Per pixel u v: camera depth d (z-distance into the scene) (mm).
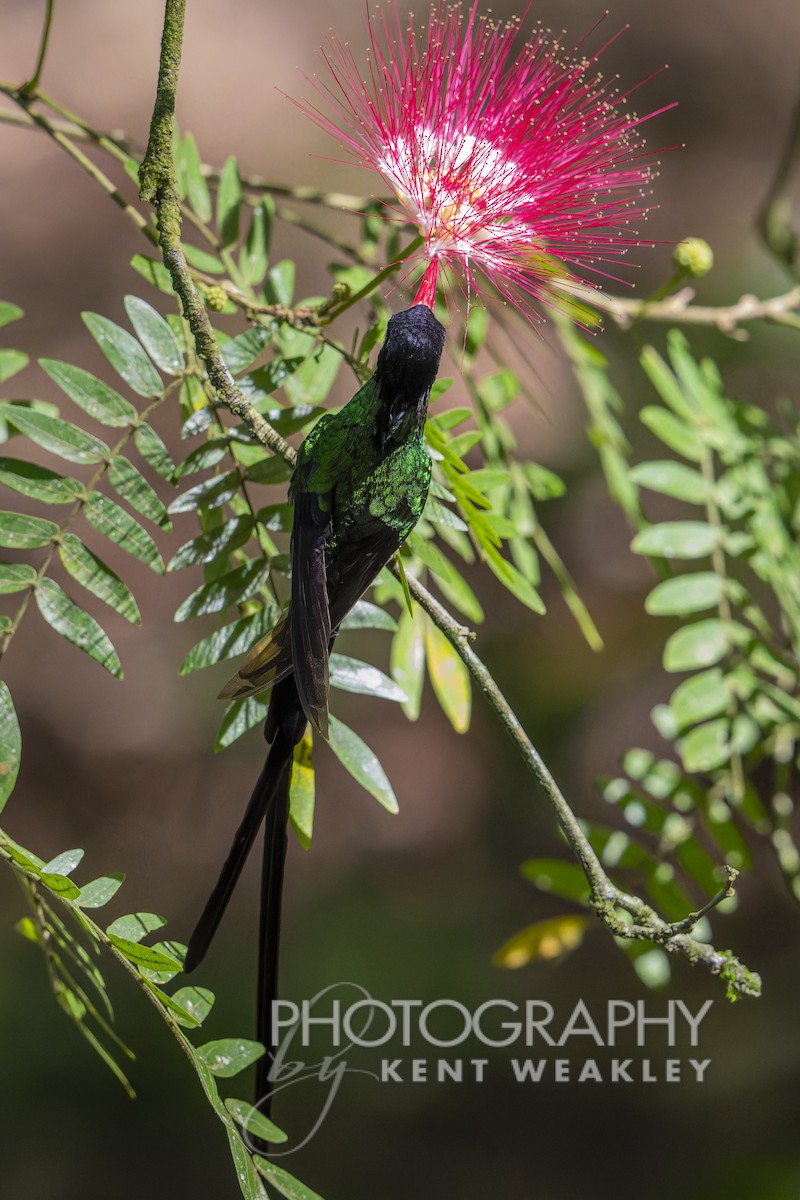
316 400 5086
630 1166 10797
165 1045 11648
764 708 6086
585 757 13781
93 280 15125
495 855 13906
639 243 4613
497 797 14195
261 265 5430
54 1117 10836
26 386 13641
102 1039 11547
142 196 4199
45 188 15852
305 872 13859
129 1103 11156
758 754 6285
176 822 14078
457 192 4453
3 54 16641
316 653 3764
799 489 6688
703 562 11297
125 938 3654
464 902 13508
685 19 17047
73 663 14422
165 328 4672
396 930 13109
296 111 16656
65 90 16422
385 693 4594
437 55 4516
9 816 13797
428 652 5176
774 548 6406
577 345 6711
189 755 14359
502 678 14023
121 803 14031
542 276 4613
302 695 3684
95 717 14211
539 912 13430
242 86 16875
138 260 4801
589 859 4023
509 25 4582
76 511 4328
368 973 12453
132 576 13953
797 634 6324
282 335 5148
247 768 14492
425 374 3996
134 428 4516
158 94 4156
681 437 6418
